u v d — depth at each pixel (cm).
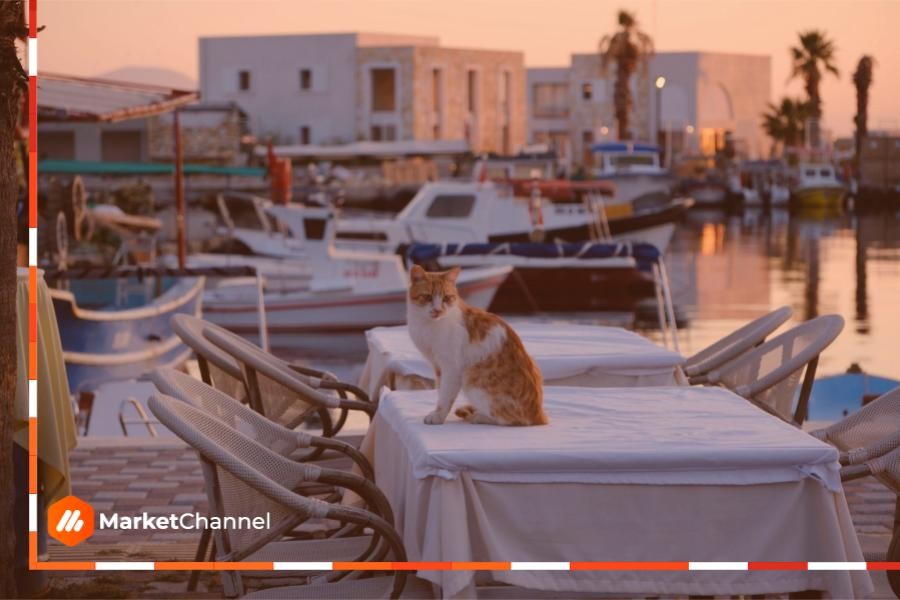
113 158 4962
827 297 2664
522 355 400
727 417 402
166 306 1455
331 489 502
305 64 5991
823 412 1000
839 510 353
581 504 348
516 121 6650
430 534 344
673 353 608
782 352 605
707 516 350
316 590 379
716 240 4278
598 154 4212
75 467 702
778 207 6481
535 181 2838
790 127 6825
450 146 4234
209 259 2467
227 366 541
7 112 374
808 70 6619
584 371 595
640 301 2569
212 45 6047
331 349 2097
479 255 2022
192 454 738
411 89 5919
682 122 6969
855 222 5341
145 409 942
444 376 397
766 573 349
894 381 1034
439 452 344
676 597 378
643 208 3553
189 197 4450
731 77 7156
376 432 478
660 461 346
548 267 2527
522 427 388
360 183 4584
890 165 6212
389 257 2214
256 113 6041
